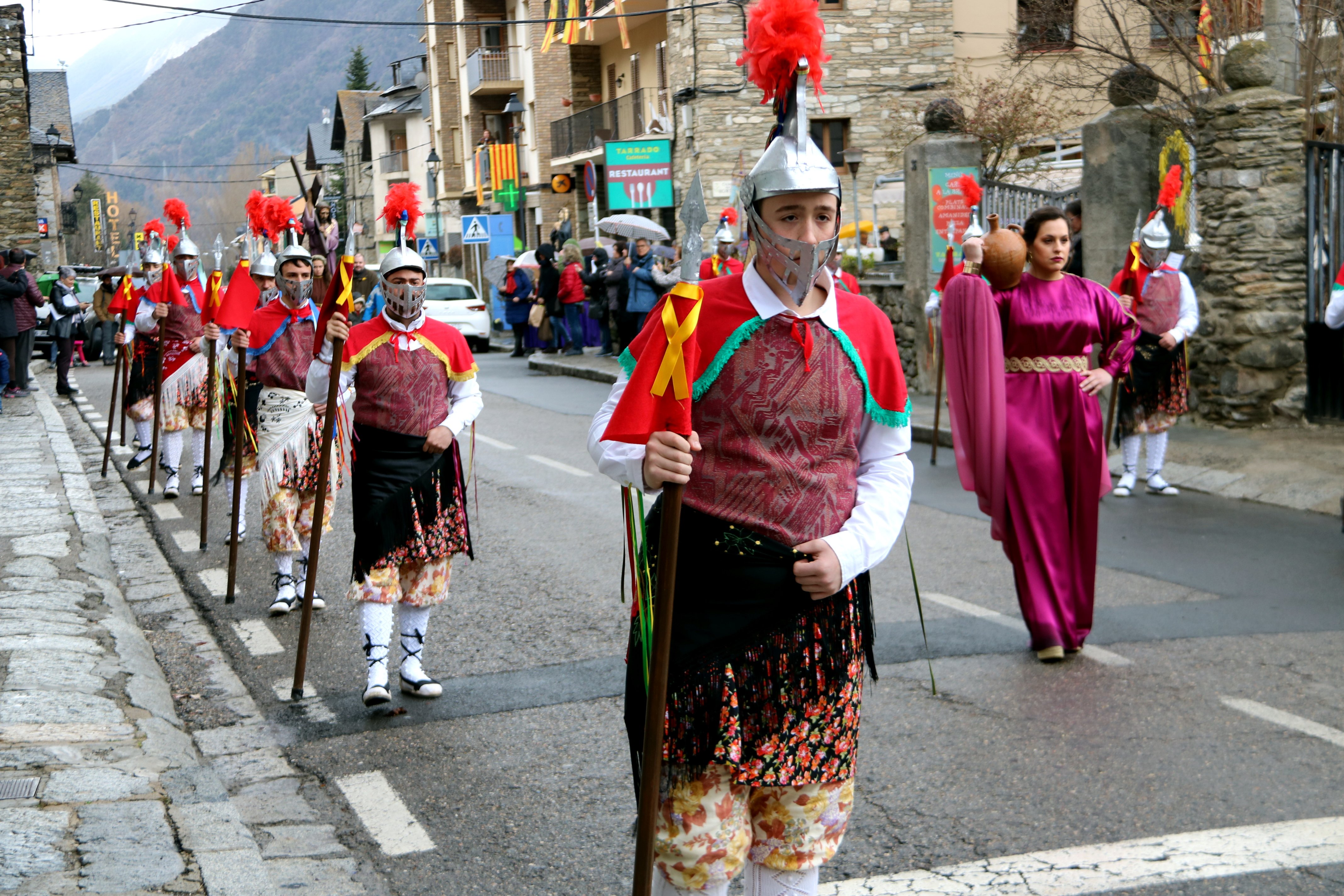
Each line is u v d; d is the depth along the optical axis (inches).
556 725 208.2
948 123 597.3
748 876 112.2
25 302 736.3
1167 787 175.3
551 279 968.3
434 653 251.8
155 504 414.6
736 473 106.9
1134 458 397.7
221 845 151.8
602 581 304.7
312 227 309.6
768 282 107.8
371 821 172.2
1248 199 458.9
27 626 246.8
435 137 2112.5
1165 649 238.2
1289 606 266.2
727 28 1000.2
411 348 220.1
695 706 104.7
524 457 508.4
